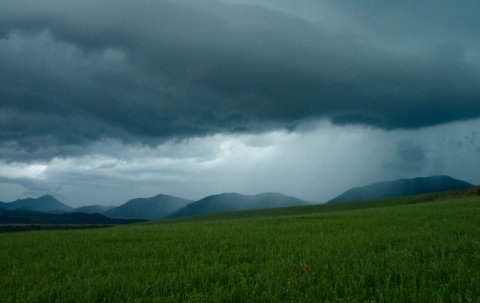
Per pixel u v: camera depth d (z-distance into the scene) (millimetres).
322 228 22562
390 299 7867
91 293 8789
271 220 33812
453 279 8664
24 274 11461
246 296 8367
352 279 8898
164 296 8648
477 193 77625
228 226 28078
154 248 16359
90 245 18125
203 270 10594
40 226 147625
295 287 8719
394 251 12195
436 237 15461
